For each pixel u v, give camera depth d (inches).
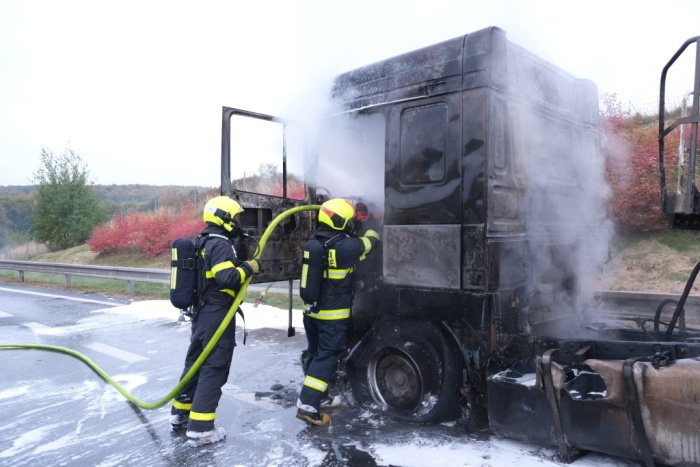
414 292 151.0
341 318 153.6
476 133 135.3
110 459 139.4
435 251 142.4
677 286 265.4
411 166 149.6
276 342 266.7
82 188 922.1
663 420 104.7
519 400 127.3
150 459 138.4
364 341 162.6
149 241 671.1
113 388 202.1
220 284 146.3
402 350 148.8
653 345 122.5
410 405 152.0
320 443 141.6
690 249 294.4
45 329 315.0
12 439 155.2
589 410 114.9
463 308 141.4
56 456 142.6
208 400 146.1
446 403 141.3
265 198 179.6
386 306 159.6
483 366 138.9
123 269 457.7
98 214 927.7
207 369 147.4
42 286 552.7
